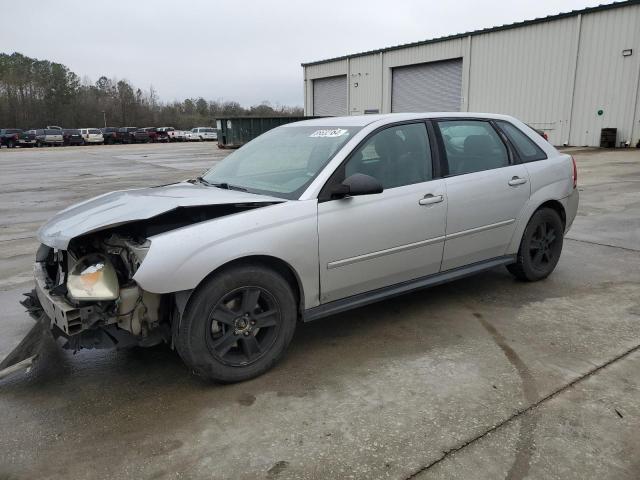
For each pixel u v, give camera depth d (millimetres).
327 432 2768
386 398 3082
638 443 2617
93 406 3086
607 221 7863
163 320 3215
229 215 3238
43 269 3662
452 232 4164
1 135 45250
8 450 2688
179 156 27938
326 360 3584
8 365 3666
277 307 3367
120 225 3053
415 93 30406
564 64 23016
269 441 2705
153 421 2916
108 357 3715
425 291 4906
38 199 12062
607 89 21750
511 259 4766
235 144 33375
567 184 5039
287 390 3207
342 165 3627
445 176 4148
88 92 95750
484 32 25859
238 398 3133
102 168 20812
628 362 3428
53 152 35438
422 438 2689
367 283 3781
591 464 2469
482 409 2936
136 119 91938
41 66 92688
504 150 4664
